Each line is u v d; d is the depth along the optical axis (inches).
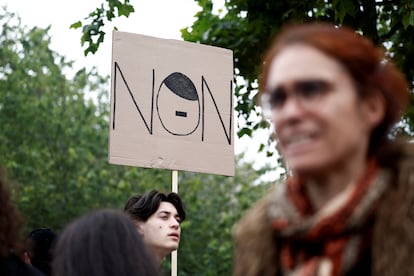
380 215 68.4
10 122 962.1
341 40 69.7
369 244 68.9
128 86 258.5
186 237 922.7
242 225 76.2
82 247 113.4
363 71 69.5
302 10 378.6
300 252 71.4
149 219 208.1
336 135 68.2
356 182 69.1
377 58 70.7
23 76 979.3
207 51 270.5
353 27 366.9
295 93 68.7
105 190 951.6
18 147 952.3
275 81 69.6
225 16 417.7
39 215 920.9
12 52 983.6
